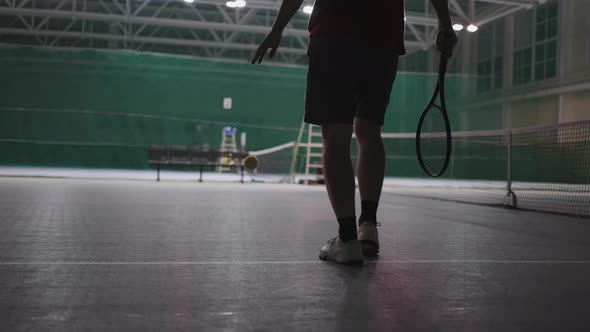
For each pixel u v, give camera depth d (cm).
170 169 1975
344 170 192
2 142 1880
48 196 524
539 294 144
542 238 288
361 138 216
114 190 671
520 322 115
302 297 135
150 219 333
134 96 1869
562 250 238
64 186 738
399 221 365
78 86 1831
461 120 1845
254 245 231
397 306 128
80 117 1661
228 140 1788
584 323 115
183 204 468
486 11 1650
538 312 124
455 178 1772
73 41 2252
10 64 1758
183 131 1744
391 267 183
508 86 1891
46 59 1759
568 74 1658
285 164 1630
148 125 1703
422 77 1767
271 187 918
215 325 109
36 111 1644
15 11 1667
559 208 593
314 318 116
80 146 1922
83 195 557
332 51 193
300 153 1634
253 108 1989
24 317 112
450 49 212
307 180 1144
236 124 1786
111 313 117
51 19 2100
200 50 2373
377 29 198
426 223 356
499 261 201
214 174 1630
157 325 108
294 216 380
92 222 308
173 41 1952
